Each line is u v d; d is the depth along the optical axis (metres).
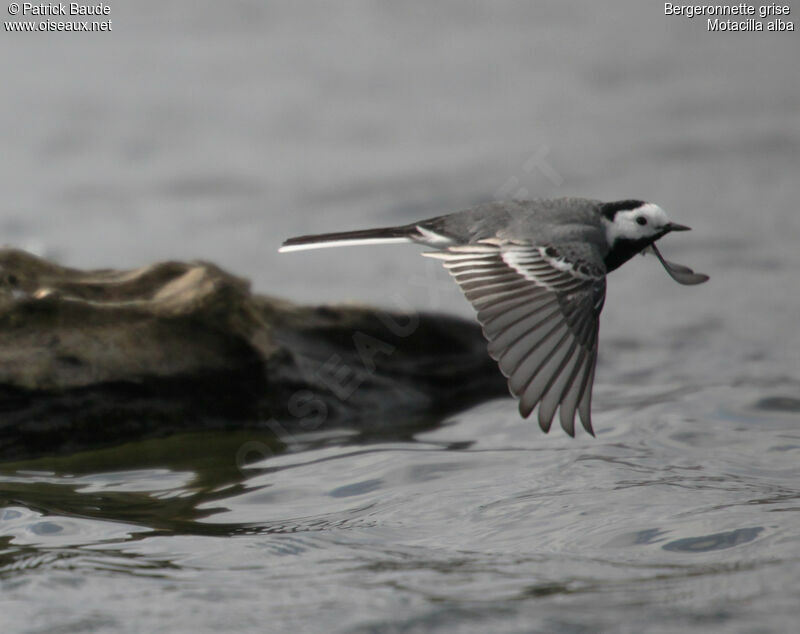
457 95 30.61
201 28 37.06
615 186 23.66
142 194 24.25
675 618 7.17
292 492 10.21
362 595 7.69
